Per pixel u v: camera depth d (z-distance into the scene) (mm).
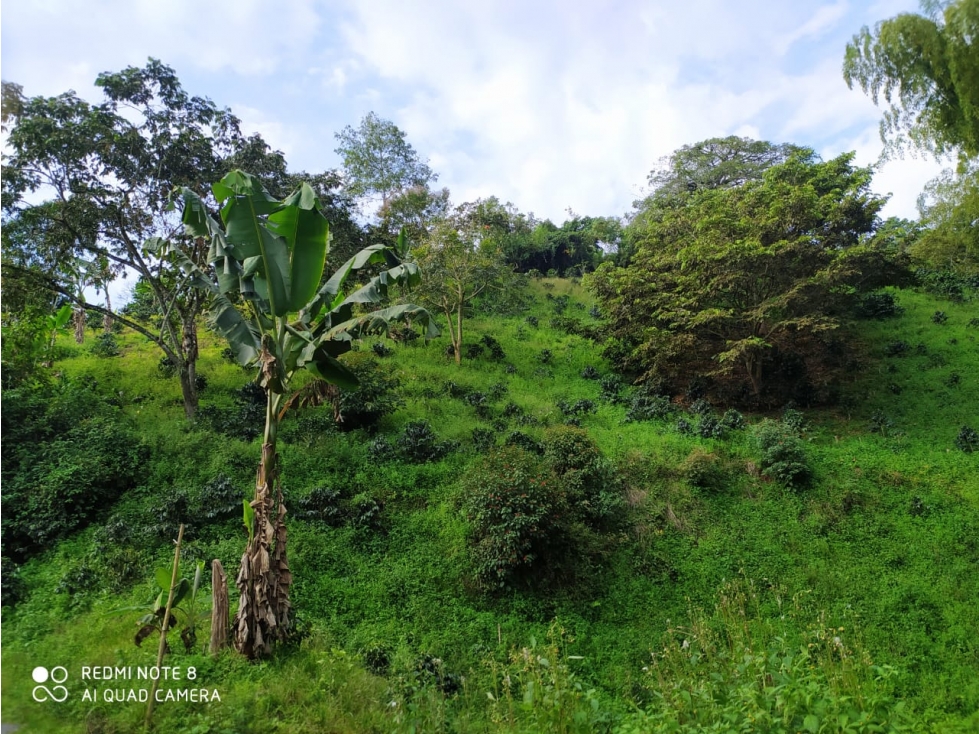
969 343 20781
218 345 20391
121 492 11023
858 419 17219
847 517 12484
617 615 9844
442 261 20578
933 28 11844
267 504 7051
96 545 9305
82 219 13039
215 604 6750
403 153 29266
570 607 9797
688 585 10680
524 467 11117
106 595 8234
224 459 12180
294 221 7023
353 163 28609
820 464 14281
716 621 9562
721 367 18438
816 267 17688
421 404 16766
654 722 5926
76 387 14773
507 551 9852
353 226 19188
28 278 12539
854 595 10344
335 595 9172
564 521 10469
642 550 11422
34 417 12258
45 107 12750
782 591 10391
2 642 6945
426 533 11195
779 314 18469
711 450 14797
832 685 5695
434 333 7441
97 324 22312
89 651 6762
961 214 17328
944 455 14492
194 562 9141
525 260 37219
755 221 18422
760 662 5953
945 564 11055
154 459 11938
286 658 6805
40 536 9398
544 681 6723
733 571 11023
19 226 12883
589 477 12398
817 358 20625
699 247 17938
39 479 10391
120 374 17516
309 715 5812
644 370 20875
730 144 33000
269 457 7188
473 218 21500
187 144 14086
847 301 18828
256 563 6855
